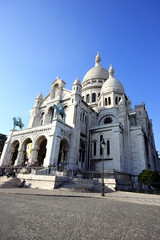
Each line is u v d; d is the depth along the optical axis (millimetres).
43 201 10773
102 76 66688
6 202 9742
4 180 23688
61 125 31938
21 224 5598
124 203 11820
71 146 33125
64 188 19750
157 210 9523
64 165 31156
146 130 43781
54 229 5223
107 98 49781
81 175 28219
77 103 38094
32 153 32062
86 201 11891
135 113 48406
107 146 37219
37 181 22328
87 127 42125
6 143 38344
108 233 5035
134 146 37562
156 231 5473
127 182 28859
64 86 45938
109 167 35062
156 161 53156
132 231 5344
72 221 6188
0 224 5453
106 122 46625
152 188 31984
